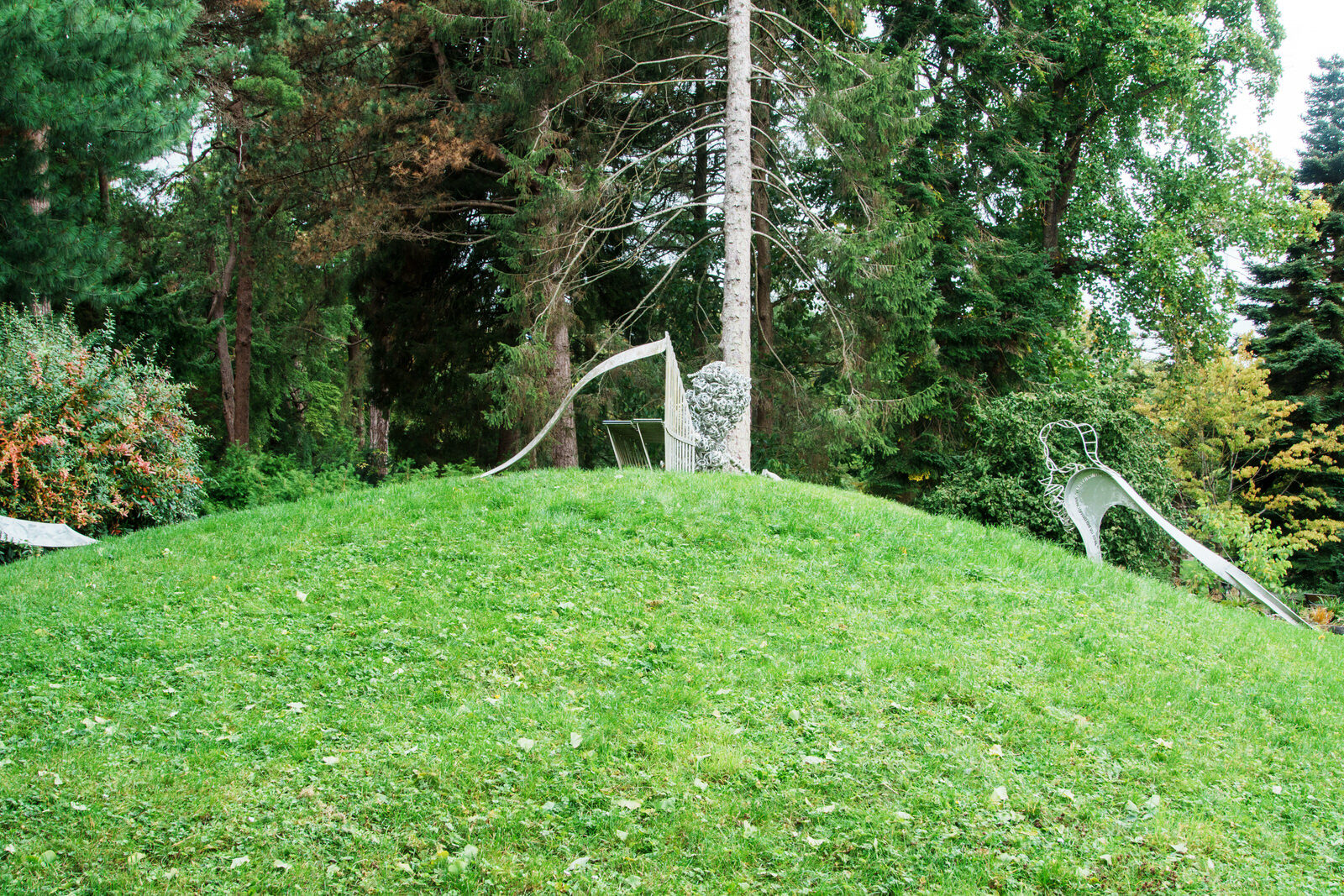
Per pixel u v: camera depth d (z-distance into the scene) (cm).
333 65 2258
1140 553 1627
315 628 775
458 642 745
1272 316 2997
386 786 550
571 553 958
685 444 1423
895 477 2372
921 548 1027
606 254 2195
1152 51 2266
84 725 609
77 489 1330
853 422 1895
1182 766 620
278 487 1836
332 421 3903
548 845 505
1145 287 2516
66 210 1608
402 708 645
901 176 2280
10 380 1316
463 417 2267
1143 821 550
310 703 651
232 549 977
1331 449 2623
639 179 2042
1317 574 2775
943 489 1769
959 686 700
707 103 1927
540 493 1148
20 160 1570
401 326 2209
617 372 2108
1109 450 1662
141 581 891
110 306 2041
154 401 1486
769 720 641
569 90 1892
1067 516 1480
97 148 1529
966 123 2402
